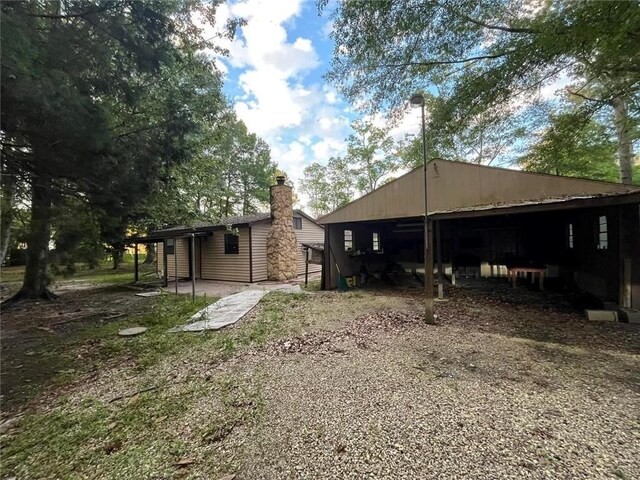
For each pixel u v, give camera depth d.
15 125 3.25
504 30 4.65
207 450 1.98
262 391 2.77
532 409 2.26
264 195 24.81
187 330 4.99
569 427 2.03
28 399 2.89
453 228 10.41
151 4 3.76
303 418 2.28
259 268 11.77
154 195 5.87
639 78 4.32
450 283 9.20
